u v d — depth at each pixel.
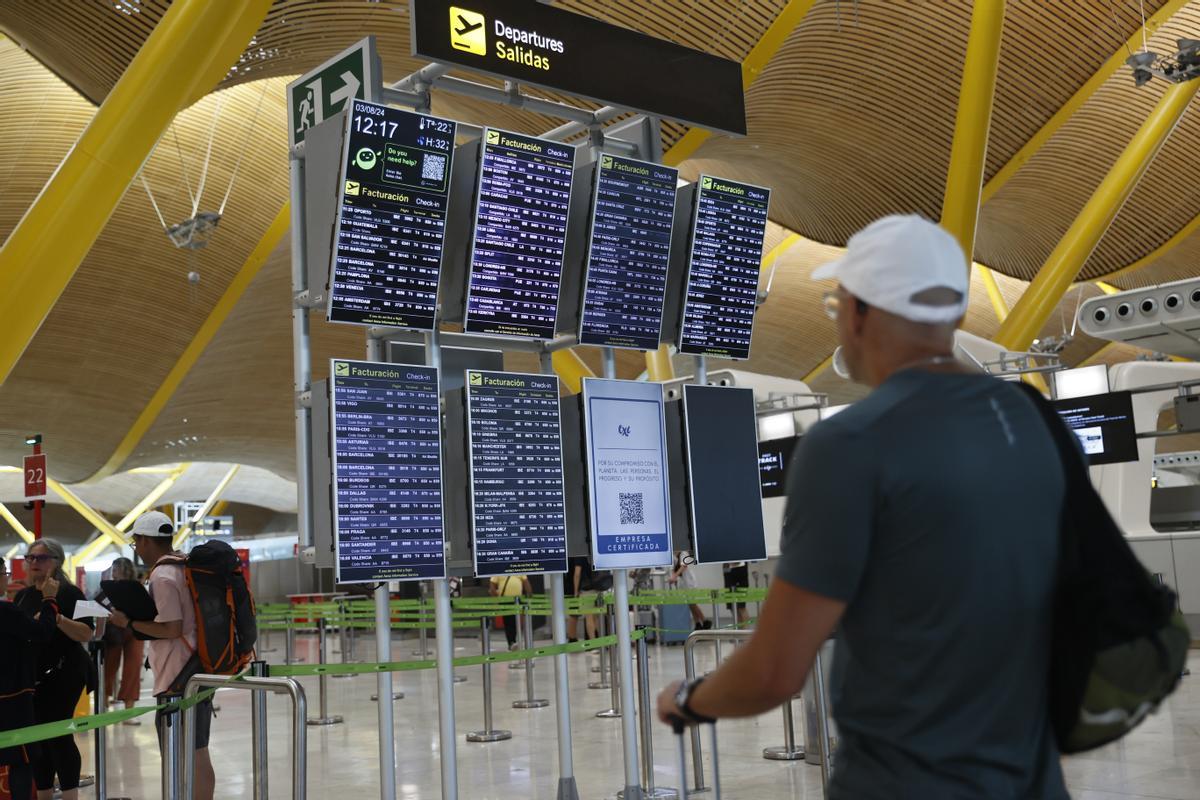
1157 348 16.53
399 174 5.98
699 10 16.09
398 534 5.98
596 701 12.56
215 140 24.86
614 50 6.84
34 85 22.75
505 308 6.40
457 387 6.74
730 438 7.38
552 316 6.61
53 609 6.15
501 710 12.27
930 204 22.59
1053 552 1.78
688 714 1.96
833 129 21.20
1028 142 21.97
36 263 10.88
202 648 6.24
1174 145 23.47
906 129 21.00
